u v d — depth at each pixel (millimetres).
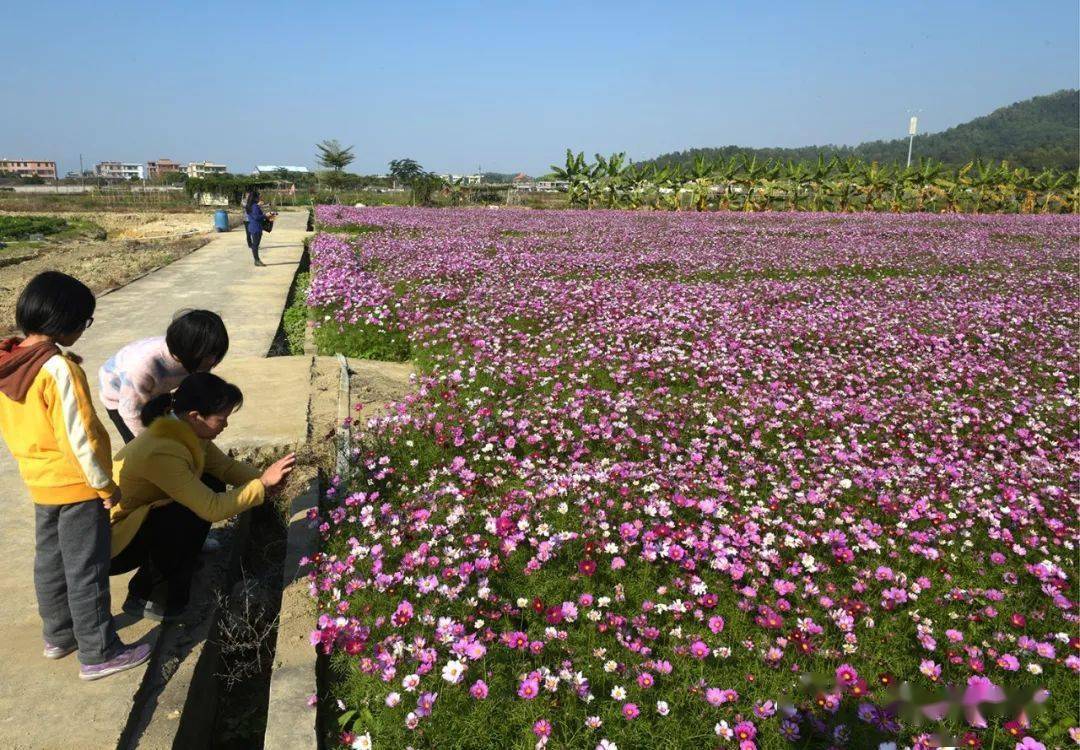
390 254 16109
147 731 2795
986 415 6797
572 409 5996
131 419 3762
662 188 45438
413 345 8406
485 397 6387
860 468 5133
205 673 3262
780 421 6148
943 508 4727
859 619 3514
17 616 3389
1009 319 10727
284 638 3332
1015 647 3359
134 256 17547
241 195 50188
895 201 42938
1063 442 6188
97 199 49625
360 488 4648
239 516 4434
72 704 2834
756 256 18203
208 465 3727
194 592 3723
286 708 2893
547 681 2855
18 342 2797
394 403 6293
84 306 2785
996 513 4633
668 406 6426
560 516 4281
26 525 4238
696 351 8148
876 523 4492
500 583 3713
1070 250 20922
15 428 2738
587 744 2658
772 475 5066
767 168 43219
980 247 21266
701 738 2750
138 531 3275
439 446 5305
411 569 3629
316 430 5707
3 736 2648
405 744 2672
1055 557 4137
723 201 43500
